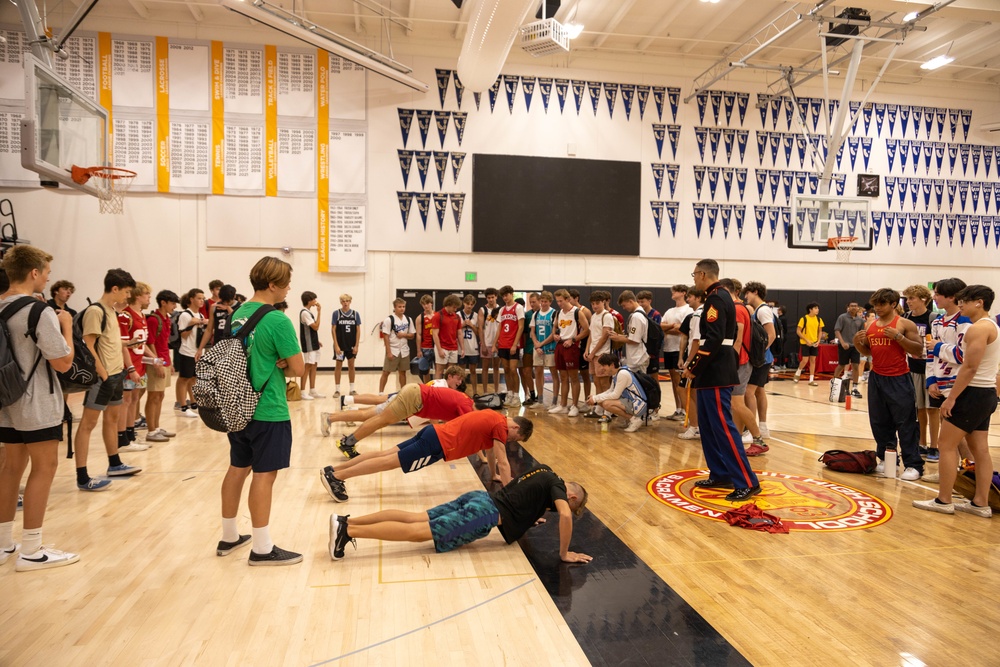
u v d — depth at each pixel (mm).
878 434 5336
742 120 14406
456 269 13422
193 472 5133
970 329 4078
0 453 3686
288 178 12727
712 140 14297
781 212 14617
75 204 12016
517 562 3393
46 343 3076
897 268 15164
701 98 14211
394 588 3045
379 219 13102
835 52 13734
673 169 14172
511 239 13523
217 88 12406
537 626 2678
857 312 11367
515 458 5773
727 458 4543
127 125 12109
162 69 12203
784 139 14570
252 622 2686
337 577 3168
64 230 11984
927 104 15133
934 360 4691
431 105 13227
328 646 2496
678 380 7789
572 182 13742
